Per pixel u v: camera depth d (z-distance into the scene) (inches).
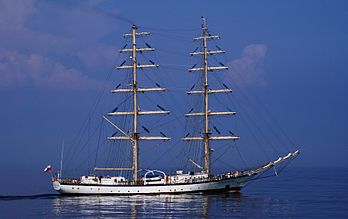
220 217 4579.2
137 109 6338.6
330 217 4685.0
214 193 6097.4
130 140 6264.8
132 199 5684.1
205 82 6555.1
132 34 6397.6
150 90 6353.3
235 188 6205.7
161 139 6279.5
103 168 6107.3
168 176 5984.3
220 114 6491.1
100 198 5767.7
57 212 4845.0
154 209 4972.9
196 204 5334.6
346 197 6476.4
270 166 6294.3
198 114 6525.6
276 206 5374.0
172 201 5536.4
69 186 5930.1
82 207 5137.8
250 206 5285.4
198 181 6003.9
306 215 4793.3
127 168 6141.7
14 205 5329.7
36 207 5172.2
